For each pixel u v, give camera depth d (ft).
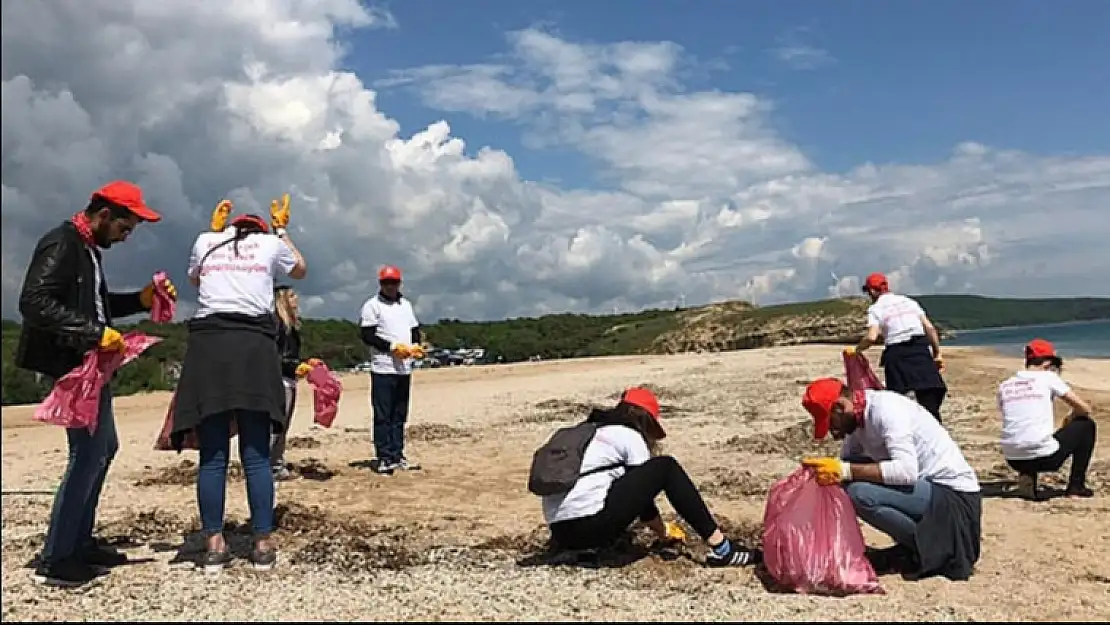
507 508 28.25
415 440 45.47
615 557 21.71
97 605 18.11
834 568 18.93
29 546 23.02
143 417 66.28
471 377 111.86
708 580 19.98
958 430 45.14
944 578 19.98
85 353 19.69
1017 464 29.01
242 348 20.26
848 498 19.81
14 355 20.01
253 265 20.84
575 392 75.56
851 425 20.92
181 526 25.26
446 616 17.38
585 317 377.50
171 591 18.97
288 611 17.70
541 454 21.16
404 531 24.86
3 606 17.98
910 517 20.07
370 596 18.62
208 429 20.52
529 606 17.95
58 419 18.76
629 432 21.52
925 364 32.65
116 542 23.43
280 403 20.70
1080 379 78.38
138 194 20.33
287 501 29.37
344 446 43.91
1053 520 25.82
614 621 17.08
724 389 73.46
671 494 20.86
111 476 35.06
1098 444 40.16
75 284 19.45
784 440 42.42
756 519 25.99
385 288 34.99
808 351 145.79
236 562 21.24
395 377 34.86
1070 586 19.52
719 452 39.78
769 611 17.70
